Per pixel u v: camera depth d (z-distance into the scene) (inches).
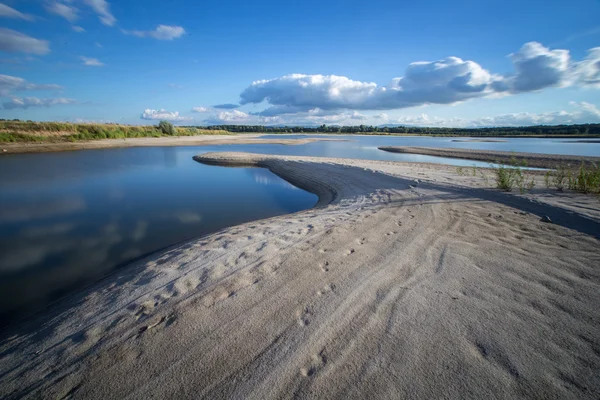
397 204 275.1
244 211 352.8
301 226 220.7
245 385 77.9
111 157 943.7
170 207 370.9
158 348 92.7
